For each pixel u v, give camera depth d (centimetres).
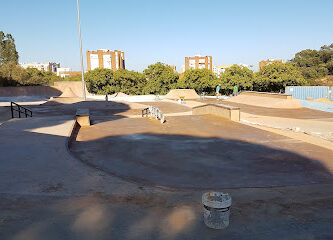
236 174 545
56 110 2142
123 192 420
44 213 339
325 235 283
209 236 281
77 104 2438
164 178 526
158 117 1342
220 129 1039
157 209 353
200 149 743
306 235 283
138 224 309
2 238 276
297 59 7062
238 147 760
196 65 10850
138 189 436
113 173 558
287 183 490
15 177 483
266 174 543
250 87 4466
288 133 975
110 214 337
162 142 832
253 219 323
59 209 351
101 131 1041
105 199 389
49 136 844
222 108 1366
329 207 361
